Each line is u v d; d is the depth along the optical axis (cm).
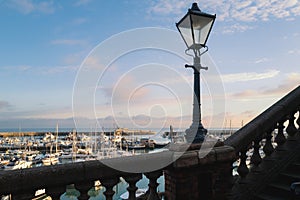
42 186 240
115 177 289
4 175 223
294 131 473
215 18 375
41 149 7981
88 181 271
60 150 6956
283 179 425
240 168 432
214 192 362
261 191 416
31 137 12150
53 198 252
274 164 442
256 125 441
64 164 261
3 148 8606
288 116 476
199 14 363
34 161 5209
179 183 333
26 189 232
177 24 385
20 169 237
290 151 457
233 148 388
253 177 435
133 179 300
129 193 303
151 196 319
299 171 432
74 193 1530
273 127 458
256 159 447
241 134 430
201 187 352
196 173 348
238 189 423
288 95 489
